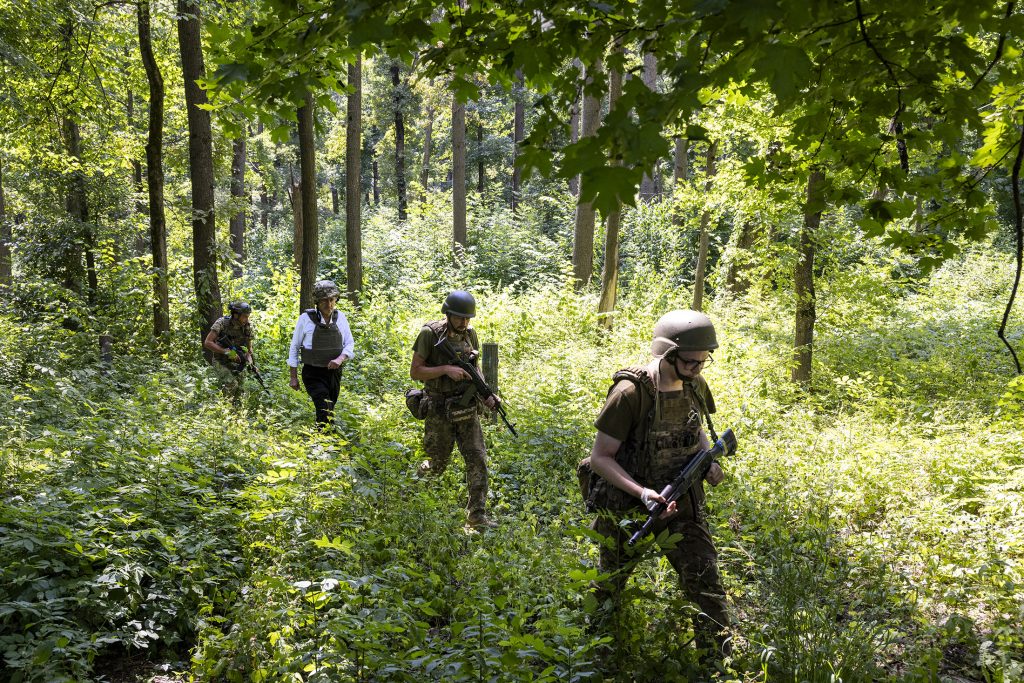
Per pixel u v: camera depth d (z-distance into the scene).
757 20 1.80
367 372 11.16
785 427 7.82
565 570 4.09
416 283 18.09
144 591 4.11
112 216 15.91
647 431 3.65
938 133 2.99
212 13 11.13
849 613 3.91
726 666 3.39
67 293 12.26
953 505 5.55
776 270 13.49
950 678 3.64
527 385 9.50
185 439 6.26
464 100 3.51
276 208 48.00
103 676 3.65
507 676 3.09
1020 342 11.77
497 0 3.17
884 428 7.85
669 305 15.89
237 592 4.20
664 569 4.25
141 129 18.72
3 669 3.50
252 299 18.77
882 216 3.54
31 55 13.29
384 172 48.66
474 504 5.74
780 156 3.82
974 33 2.58
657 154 1.85
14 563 3.89
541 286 18.06
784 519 5.26
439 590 4.23
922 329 13.48
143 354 11.65
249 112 3.24
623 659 3.43
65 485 4.90
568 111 3.02
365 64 40.69
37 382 8.48
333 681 3.33
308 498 5.05
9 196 18.59
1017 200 2.71
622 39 2.81
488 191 29.91
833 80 2.95
